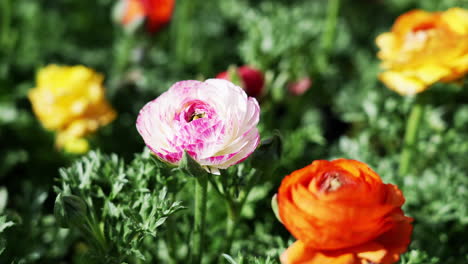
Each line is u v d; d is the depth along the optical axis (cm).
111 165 69
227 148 60
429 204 79
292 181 58
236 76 81
